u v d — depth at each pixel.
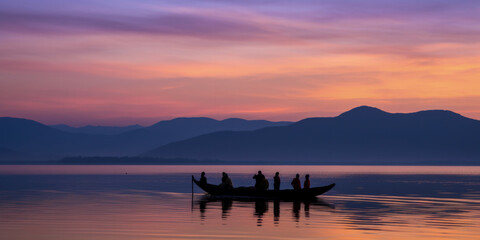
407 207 37.06
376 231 24.97
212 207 36.72
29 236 23.22
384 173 151.75
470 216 31.23
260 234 23.94
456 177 110.00
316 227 26.25
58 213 31.97
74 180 85.00
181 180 86.81
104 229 25.27
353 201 42.62
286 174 142.25
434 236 23.66
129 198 44.31
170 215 31.28
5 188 59.31
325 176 119.62
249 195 46.62
